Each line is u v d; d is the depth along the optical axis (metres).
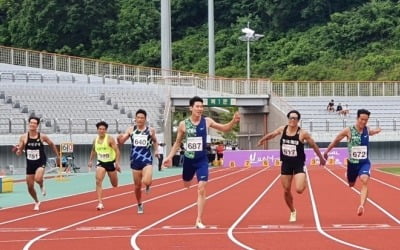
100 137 20.45
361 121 16.86
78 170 46.53
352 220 17.17
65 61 61.03
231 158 54.09
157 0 97.88
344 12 91.12
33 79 56.28
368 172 17.00
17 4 90.94
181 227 15.91
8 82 54.62
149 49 88.75
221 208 20.91
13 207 21.77
